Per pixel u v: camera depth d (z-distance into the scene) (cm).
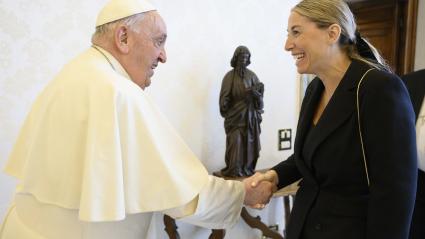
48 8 166
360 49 99
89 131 90
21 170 108
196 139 205
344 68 97
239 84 187
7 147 167
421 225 112
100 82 96
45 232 98
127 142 93
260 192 121
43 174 96
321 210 98
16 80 165
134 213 97
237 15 206
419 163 114
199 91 202
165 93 193
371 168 86
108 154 90
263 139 226
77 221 96
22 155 109
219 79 207
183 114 199
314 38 94
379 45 279
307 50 95
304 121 106
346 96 92
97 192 87
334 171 94
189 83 198
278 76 225
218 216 108
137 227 104
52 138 96
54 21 168
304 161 104
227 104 189
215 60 204
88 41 176
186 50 195
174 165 98
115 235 100
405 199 82
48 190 95
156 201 94
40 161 97
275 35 220
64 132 95
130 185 93
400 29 264
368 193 92
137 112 96
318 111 105
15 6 160
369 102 86
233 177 189
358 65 92
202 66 201
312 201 101
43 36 167
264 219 230
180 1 190
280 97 228
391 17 267
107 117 91
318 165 98
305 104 111
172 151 100
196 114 203
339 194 96
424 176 113
